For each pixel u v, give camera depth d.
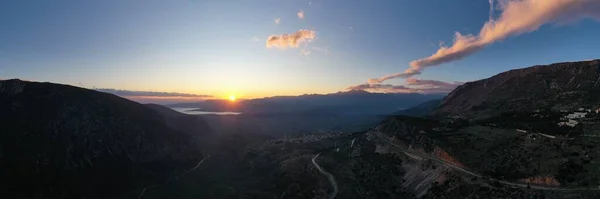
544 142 151.38
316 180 192.25
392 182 180.50
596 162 125.00
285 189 190.38
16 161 192.25
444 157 173.62
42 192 180.75
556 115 199.00
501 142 167.00
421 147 193.88
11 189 172.88
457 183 149.62
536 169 135.38
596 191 112.00
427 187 162.00
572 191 117.38
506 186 133.50
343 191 176.38
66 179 198.25
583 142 141.62
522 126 184.00
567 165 128.62
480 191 136.12
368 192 172.88
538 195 121.12
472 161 160.25
